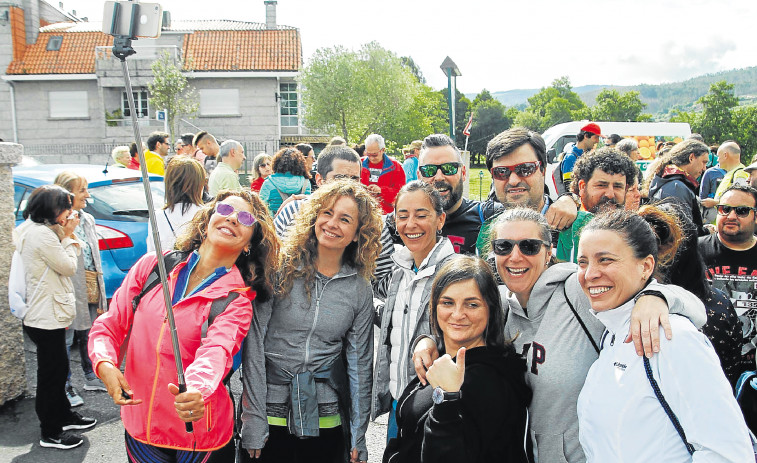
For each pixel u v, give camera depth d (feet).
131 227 18.07
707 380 5.16
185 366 7.45
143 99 104.94
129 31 6.61
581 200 10.14
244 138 107.04
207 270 7.92
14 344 14.17
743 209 10.27
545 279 7.27
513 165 9.95
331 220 8.43
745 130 233.35
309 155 27.91
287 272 8.57
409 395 7.66
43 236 12.02
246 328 7.67
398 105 114.21
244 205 7.98
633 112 310.86
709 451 4.99
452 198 10.85
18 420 13.39
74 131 106.01
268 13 119.85
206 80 105.81
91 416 13.87
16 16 105.19
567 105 315.37
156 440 7.46
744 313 10.35
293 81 111.86
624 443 5.49
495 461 6.74
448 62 38.32
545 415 6.99
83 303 14.62
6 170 13.64
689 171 15.49
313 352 8.68
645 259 6.18
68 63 105.50
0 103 106.22
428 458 6.60
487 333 7.27
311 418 8.32
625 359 5.74
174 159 14.11
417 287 8.84
